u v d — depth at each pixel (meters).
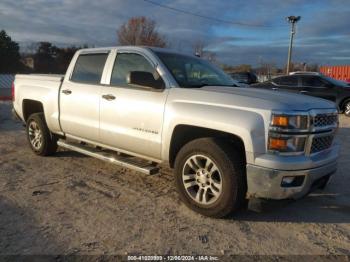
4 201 4.78
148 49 5.27
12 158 6.86
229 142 4.36
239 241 3.94
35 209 4.55
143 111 4.95
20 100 7.18
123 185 5.49
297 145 4.07
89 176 5.87
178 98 4.67
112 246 3.75
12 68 45.72
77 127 5.97
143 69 5.19
